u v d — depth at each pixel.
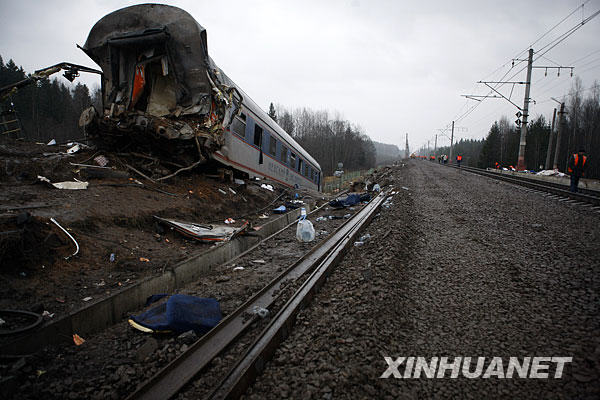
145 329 3.73
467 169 35.81
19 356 3.06
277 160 16.72
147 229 6.99
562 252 5.45
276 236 8.90
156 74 10.36
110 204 6.95
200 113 10.08
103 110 9.98
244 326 3.77
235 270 6.12
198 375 3.00
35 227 4.88
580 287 4.07
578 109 48.06
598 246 5.70
